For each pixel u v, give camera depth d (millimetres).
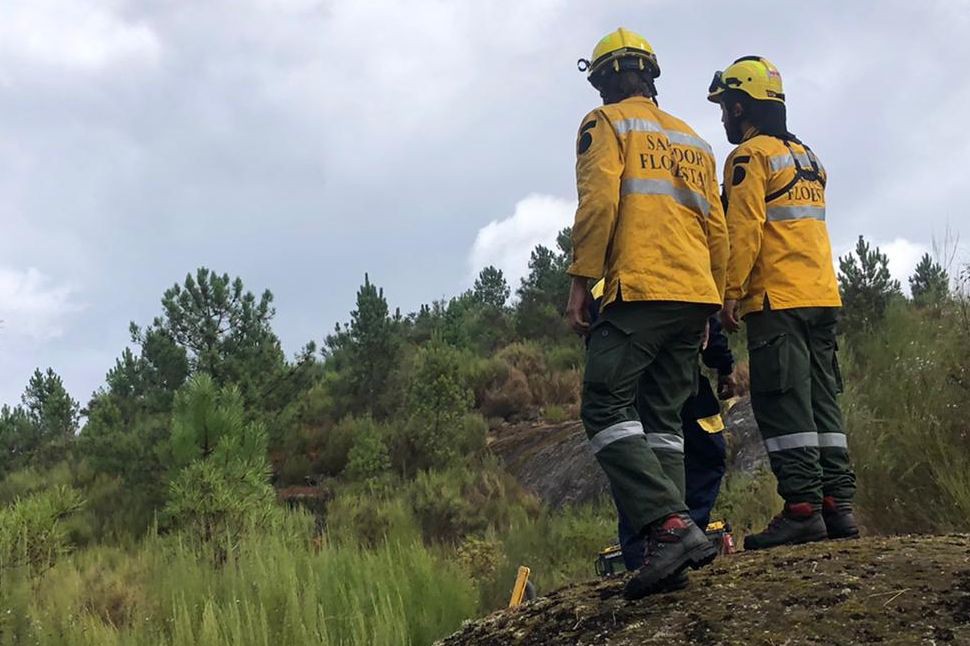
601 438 2670
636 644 2260
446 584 6801
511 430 17531
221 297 15844
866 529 5137
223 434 10492
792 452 3523
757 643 2096
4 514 7062
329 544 8141
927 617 2080
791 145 3898
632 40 3211
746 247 3600
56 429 22922
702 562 2527
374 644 5270
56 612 6242
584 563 8984
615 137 2908
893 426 5285
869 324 8508
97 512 13016
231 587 6492
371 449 15086
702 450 4000
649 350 2777
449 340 24172
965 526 4527
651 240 2812
